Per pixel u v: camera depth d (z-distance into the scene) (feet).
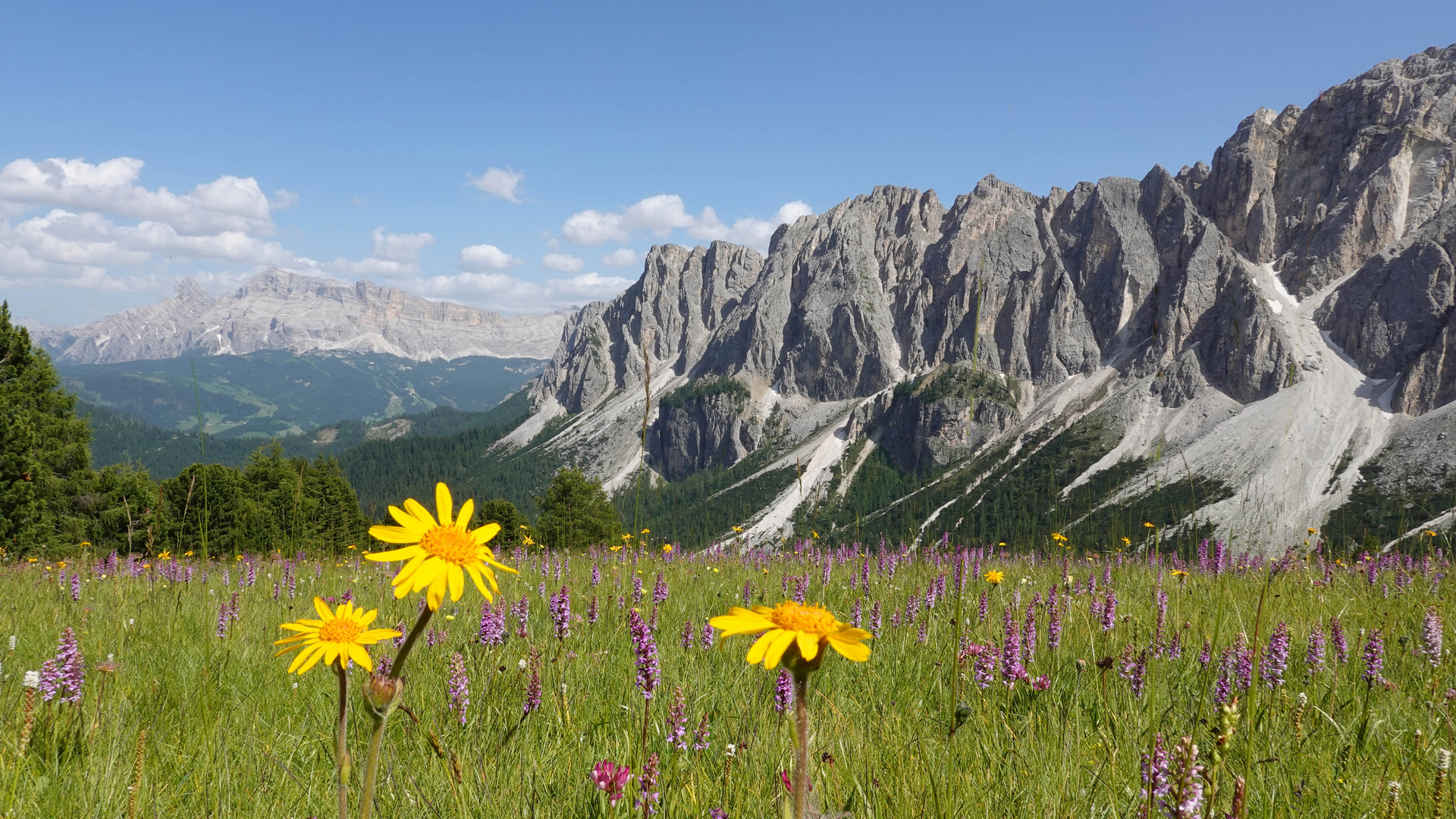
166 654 20.25
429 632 20.25
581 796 11.32
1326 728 14.43
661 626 24.16
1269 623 24.04
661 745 13.20
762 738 13.10
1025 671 17.19
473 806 10.76
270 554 52.31
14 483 112.78
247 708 16.08
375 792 11.25
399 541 5.57
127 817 11.03
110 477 147.74
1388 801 10.54
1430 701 15.47
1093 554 40.81
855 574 35.45
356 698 15.85
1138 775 12.12
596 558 44.24
